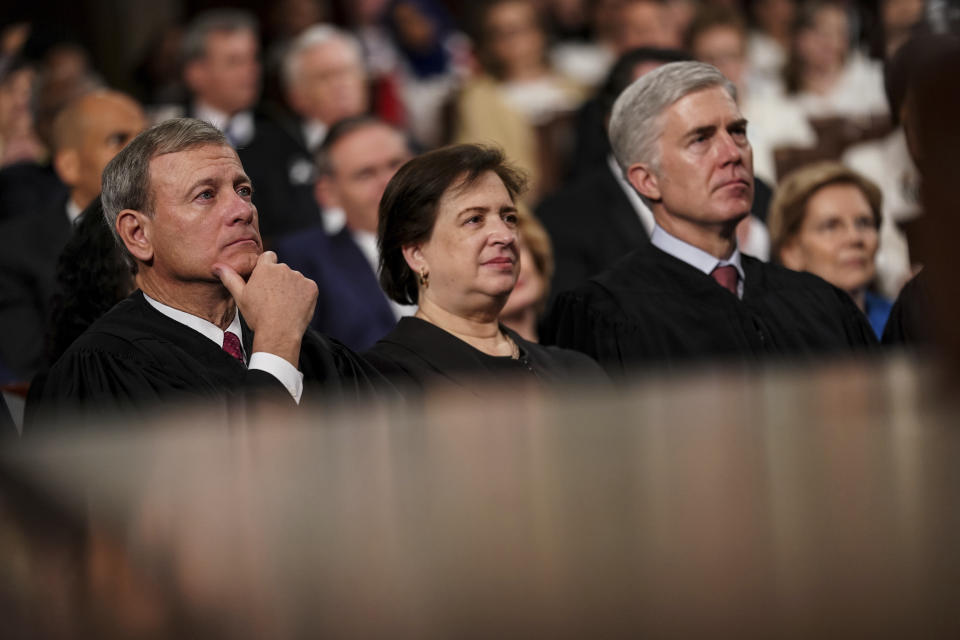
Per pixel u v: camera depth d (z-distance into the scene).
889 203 8.69
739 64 12.95
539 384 5.32
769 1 17.20
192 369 4.72
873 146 10.84
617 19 15.64
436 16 18.34
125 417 4.58
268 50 17.12
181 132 4.88
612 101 8.88
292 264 8.87
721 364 5.83
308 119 13.00
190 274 4.78
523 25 15.57
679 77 5.96
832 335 6.11
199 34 12.93
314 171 10.69
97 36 20.06
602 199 9.25
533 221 7.43
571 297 6.28
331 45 12.95
